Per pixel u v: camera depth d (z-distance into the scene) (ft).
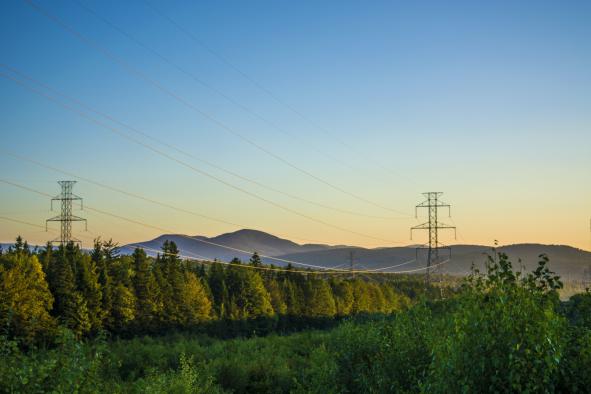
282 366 114.73
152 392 65.21
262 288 313.94
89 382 41.01
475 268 34.58
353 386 48.93
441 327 37.93
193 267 352.69
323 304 352.69
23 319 178.81
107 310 226.99
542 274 33.32
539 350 28.84
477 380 29.89
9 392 36.86
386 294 448.24
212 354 138.10
